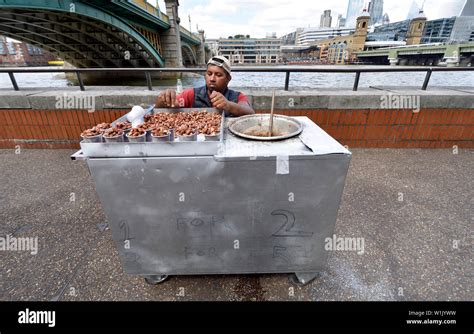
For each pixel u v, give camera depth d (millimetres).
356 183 2812
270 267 1544
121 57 26141
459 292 1553
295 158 1184
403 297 1528
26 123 3564
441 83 12523
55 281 1647
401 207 2395
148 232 1394
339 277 1668
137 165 1187
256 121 1792
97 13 15430
